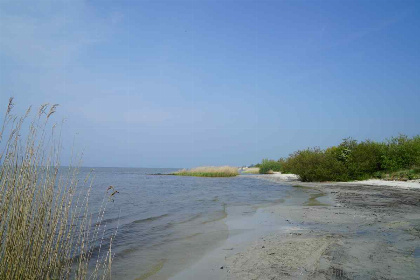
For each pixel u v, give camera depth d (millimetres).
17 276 2979
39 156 3457
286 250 4961
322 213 8719
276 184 23234
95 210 9602
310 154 24953
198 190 18656
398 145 21422
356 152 23016
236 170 43188
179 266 4438
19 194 3191
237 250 5227
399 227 6469
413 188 15109
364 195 13039
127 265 4480
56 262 3322
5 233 3045
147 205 11188
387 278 3580
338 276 3691
